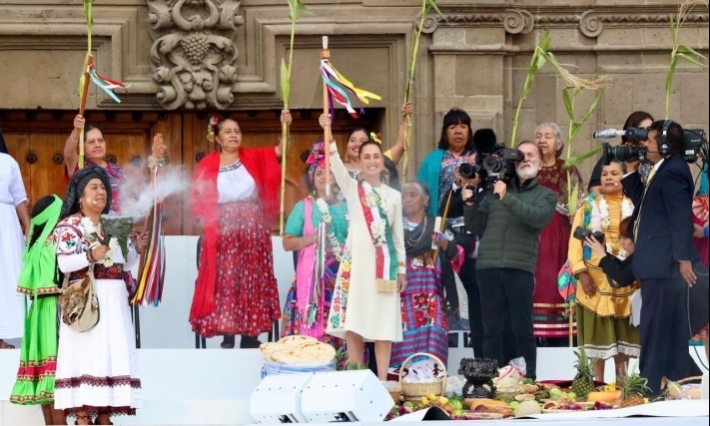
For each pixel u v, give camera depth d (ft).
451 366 58.44
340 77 57.47
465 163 56.08
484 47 71.72
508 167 55.36
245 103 72.49
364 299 54.08
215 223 58.23
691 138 51.80
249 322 57.88
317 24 72.28
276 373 52.90
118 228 48.70
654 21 72.79
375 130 73.82
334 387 48.93
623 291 56.24
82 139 58.85
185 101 71.61
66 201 48.78
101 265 48.42
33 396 49.11
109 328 48.11
